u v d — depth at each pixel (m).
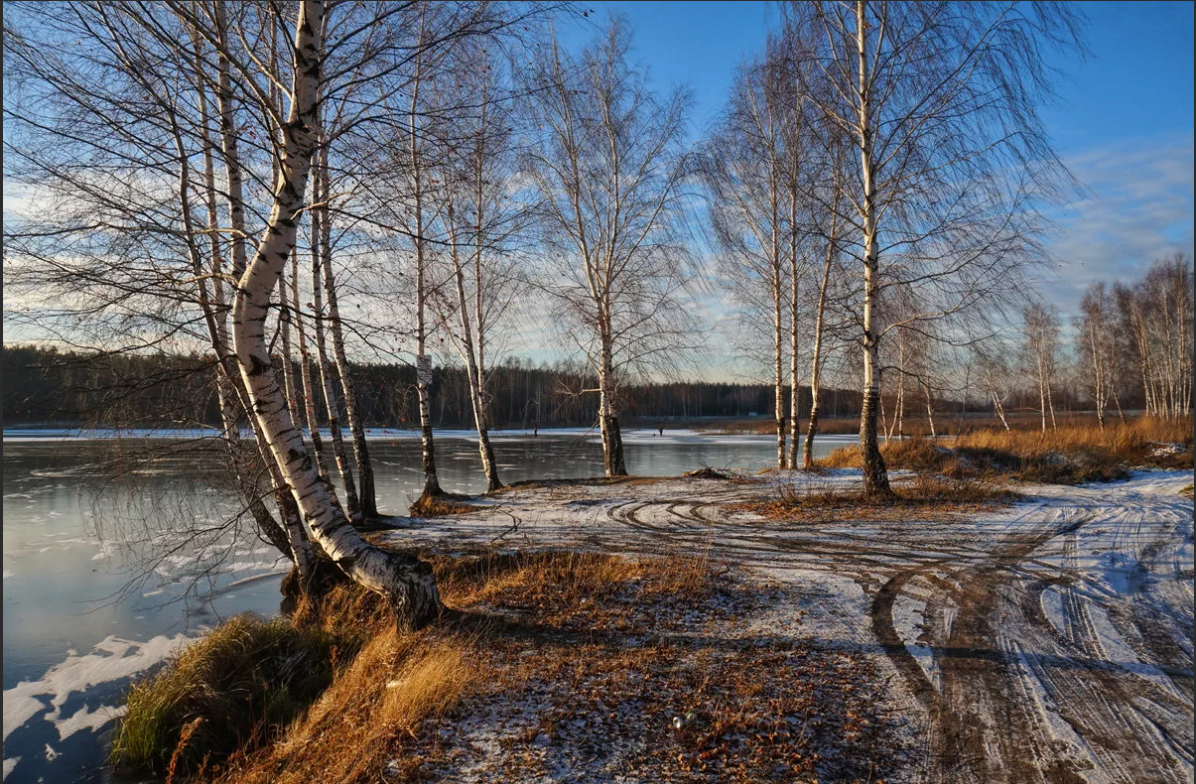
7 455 27.33
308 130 5.48
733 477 18.00
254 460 7.98
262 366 5.97
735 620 6.31
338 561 6.45
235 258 6.98
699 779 3.71
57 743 5.77
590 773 3.79
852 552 8.95
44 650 7.79
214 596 9.67
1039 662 5.23
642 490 16.05
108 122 5.65
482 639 5.93
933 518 11.21
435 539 10.74
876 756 3.92
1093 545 9.17
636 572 7.97
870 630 5.97
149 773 5.27
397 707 4.61
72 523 14.69
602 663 5.33
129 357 6.52
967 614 6.37
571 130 16.89
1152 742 4.04
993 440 22.25
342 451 12.15
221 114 6.85
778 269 19.27
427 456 15.40
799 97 12.42
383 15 5.39
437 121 5.98
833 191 12.83
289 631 7.13
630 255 18.05
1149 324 37.44
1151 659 5.29
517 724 4.38
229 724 5.64
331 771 4.13
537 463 29.33
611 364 19.19
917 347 13.50
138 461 7.53
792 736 4.14
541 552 9.34
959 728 4.23
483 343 17.53
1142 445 21.34
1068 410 48.75
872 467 12.84
